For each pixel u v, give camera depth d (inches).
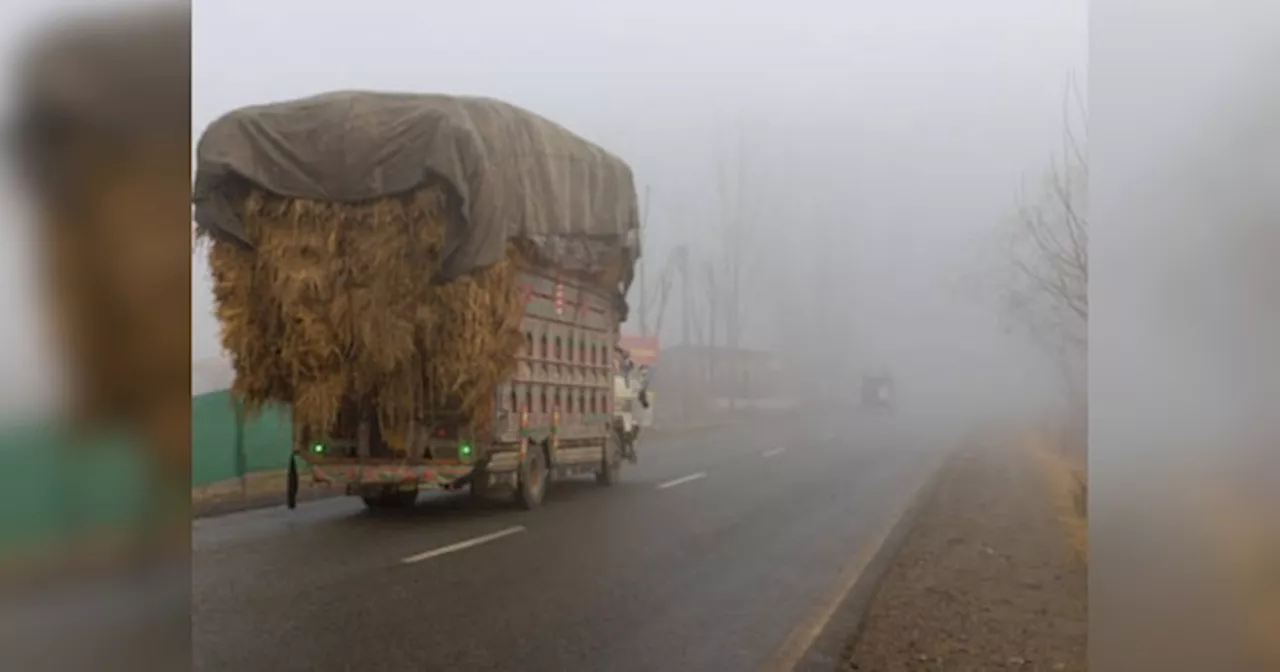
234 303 310.3
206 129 303.1
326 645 181.8
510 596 220.5
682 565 250.5
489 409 320.5
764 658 174.9
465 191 308.3
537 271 353.1
